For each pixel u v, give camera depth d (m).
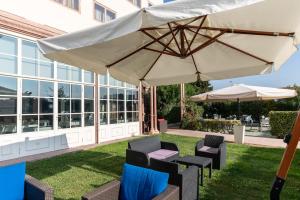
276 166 5.54
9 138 6.26
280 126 10.38
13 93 6.44
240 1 1.83
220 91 9.84
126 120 10.84
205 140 6.07
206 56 4.13
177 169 3.13
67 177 4.69
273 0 2.23
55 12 7.90
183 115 14.62
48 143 7.25
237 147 8.04
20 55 6.63
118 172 5.03
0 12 6.12
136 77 5.06
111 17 10.52
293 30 2.74
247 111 16.22
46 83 7.34
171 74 4.98
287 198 3.79
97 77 9.13
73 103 8.23
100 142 9.15
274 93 9.08
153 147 5.29
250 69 4.21
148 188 2.50
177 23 3.08
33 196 2.49
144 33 3.31
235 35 3.32
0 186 2.42
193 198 3.39
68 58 3.60
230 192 3.97
